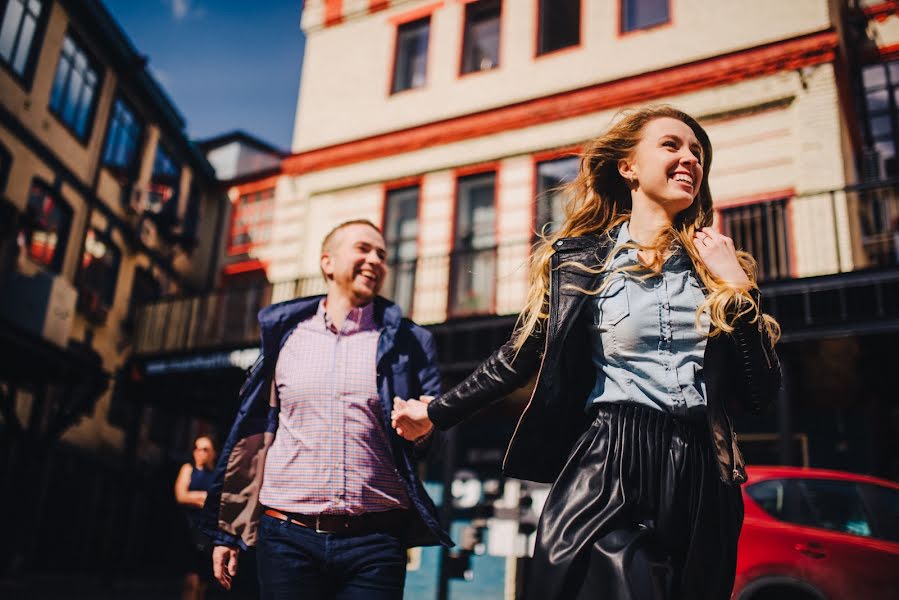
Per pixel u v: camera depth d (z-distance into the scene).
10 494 11.83
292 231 14.26
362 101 14.48
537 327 1.72
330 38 15.36
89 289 15.86
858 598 4.65
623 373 1.59
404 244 13.08
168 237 18.22
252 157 24.23
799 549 4.89
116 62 16.55
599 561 1.41
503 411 10.97
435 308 12.11
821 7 10.75
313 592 2.28
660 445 1.52
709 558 1.45
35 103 13.84
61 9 14.57
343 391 2.45
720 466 1.47
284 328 2.67
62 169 14.70
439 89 13.70
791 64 10.62
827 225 9.65
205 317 15.12
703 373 1.56
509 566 9.60
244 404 2.61
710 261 1.61
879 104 11.85
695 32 11.63
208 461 6.55
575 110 12.15
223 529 2.54
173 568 17.03
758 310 1.54
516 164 12.43
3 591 9.79
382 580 2.28
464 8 13.95
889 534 4.84
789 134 10.38
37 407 12.06
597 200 1.91
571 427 1.67
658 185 1.72
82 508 15.12
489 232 12.38
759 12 11.21
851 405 9.77
